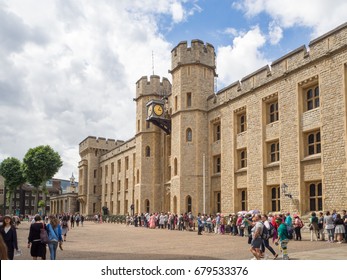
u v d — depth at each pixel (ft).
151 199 137.49
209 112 112.16
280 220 41.14
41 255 35.24
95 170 221.05
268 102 89.97
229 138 101.71
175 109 117.70
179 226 102.42
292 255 43.60
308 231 72.90
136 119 149.48
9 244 33.53
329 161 70.28
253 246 38.04
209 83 115.96
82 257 45.29
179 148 112.37
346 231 58.70
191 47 115.65
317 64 75.05
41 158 206.39
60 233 42.04
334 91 70.69
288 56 82.94
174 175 115.24
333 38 71.92
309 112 76.74
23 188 347.97
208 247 55.57
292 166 79.25
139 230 104.27
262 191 87.35
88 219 214.07
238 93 99.09
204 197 106.11
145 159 141.28
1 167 248.32
